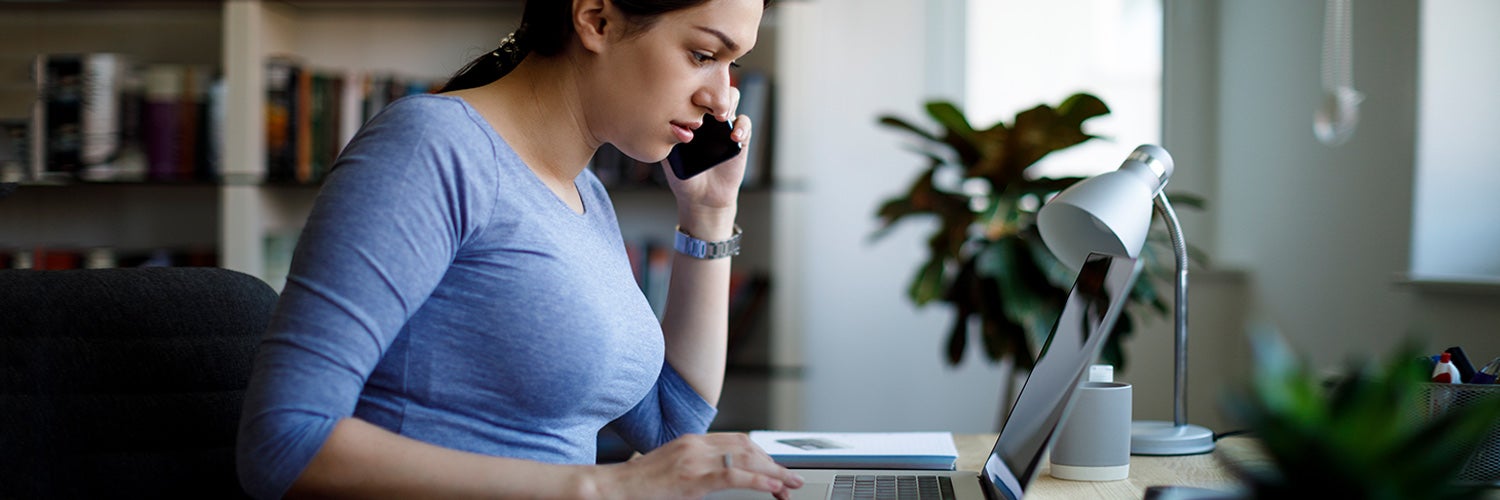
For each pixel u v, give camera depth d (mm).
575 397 1113
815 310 3082
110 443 1146
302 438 912
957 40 3043
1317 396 664
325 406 920
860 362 3080
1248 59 2746
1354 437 631
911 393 3072
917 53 3053
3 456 1100
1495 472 1151
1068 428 1272
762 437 1468
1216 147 2922
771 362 2734
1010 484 1052
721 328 1430
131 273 1186
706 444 1019
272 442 912
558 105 1149
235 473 1205
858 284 3074
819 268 3078
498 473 950
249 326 1236
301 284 944
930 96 3051
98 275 1170
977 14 3045
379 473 923
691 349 1411
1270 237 2654
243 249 2672
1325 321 2422
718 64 1135
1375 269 2232
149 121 2689
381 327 956
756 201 2959
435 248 997
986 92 3049
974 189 2941
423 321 1062
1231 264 2854
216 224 2975
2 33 2938
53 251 2736
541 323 1071
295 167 2703
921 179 2531
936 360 3068
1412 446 631
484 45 2963
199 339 1197
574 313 1090
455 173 1025
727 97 1145
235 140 2664
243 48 2668
